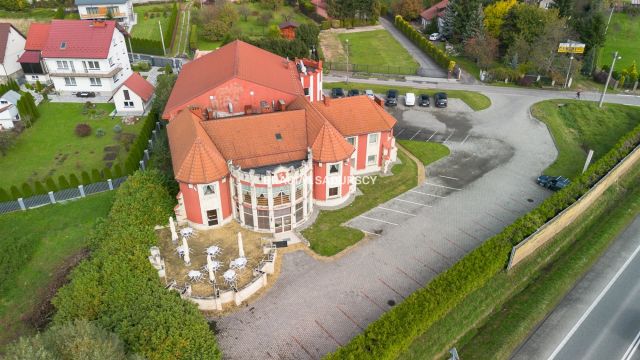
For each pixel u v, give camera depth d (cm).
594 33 9569
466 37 10456
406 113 8181
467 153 6981
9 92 7681
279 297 4541
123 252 4519
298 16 12850
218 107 6169
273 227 5228
